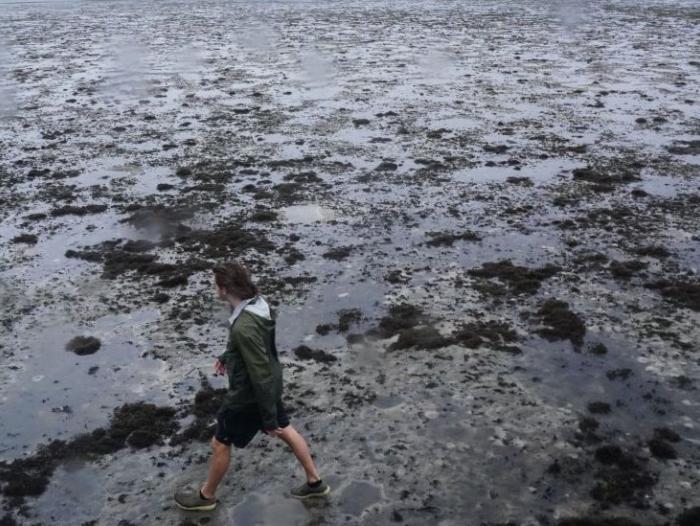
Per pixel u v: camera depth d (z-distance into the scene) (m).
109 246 9.67
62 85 20.31
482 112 16.50
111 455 5.77
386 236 9.87
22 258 9.37
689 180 11.81
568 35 28.66
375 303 8.06
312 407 6.30
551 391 6.47
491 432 5.95
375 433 5.96
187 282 8.62
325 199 11.28
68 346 7.34
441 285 8.44
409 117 16.12
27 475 5.54
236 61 23.44
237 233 9.91
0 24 35.00
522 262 8.99
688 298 8.01
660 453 5.62
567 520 4.98
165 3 45.62
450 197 11.30
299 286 8.48
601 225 10.07
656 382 6.56
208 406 6.30
